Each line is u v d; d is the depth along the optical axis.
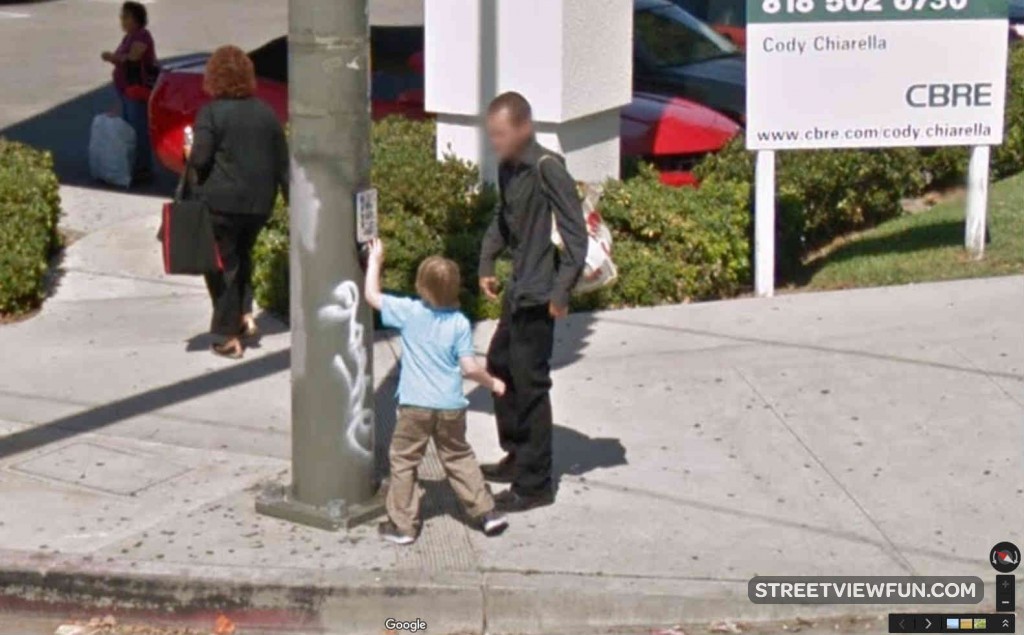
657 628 6.39
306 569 6.54
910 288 10.56
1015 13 19.14
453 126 10.88
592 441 8.00
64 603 6.59
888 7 10.48
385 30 13.57
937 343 9.37
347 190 6.71
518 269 6.96
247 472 7.64
